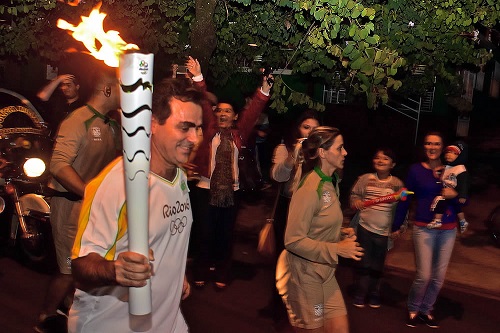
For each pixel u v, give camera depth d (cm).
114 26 876
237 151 672
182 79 268
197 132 264
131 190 204
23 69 1355
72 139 448
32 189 712
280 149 564
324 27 621
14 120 754
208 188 662
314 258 391
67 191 464
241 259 826
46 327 484
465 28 729
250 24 845
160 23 927
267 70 775
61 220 469
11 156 721
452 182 581
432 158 596
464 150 596
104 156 469
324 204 399
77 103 708
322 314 403
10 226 742
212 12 741
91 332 263
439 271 605
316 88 1720
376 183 634
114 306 261
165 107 255
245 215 1086
